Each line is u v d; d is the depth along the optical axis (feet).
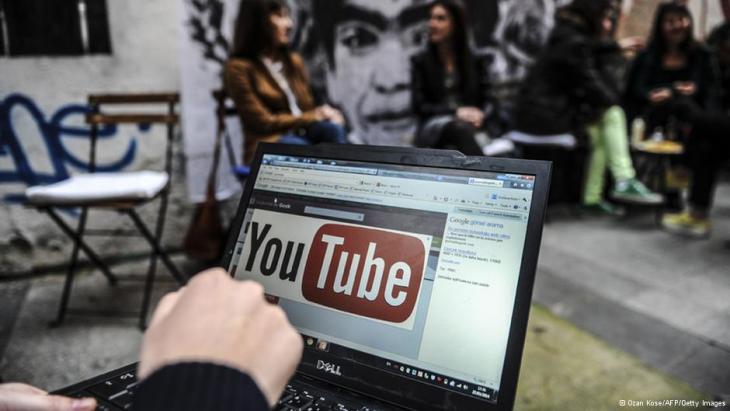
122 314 7.30
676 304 7.77
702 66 12.20
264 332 1.21
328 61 10.18
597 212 13.04
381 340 2.30
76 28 8.29
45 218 8.51
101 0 8.36
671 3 12.51
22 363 6.05
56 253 8.66
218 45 9.18
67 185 7.00
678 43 12.38
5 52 7.95
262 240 2.70
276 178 2.83
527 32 12.54
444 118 8.57
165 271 8.83
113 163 8.85
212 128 9.34
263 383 1.11
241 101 8.02
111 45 8.54
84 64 8.43
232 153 9.18
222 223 9.46
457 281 2.27
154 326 1.23
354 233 2.52
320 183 2.71
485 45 11.98
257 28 8.13
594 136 12.55
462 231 2.33
